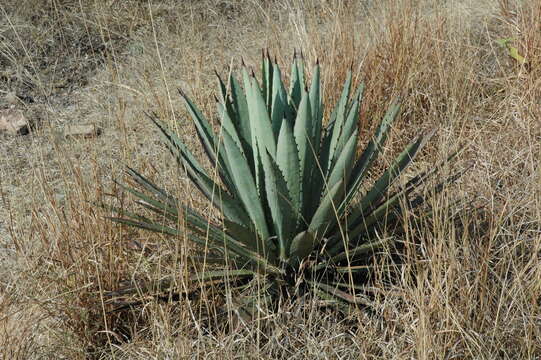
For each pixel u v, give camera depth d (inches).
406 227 126.5
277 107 132.4
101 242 144.2
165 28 269.3
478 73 210.4
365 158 135.6
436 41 203.2
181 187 161.0
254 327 128.2
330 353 123.8
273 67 134.5
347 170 126.5
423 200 135.0
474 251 138.9
